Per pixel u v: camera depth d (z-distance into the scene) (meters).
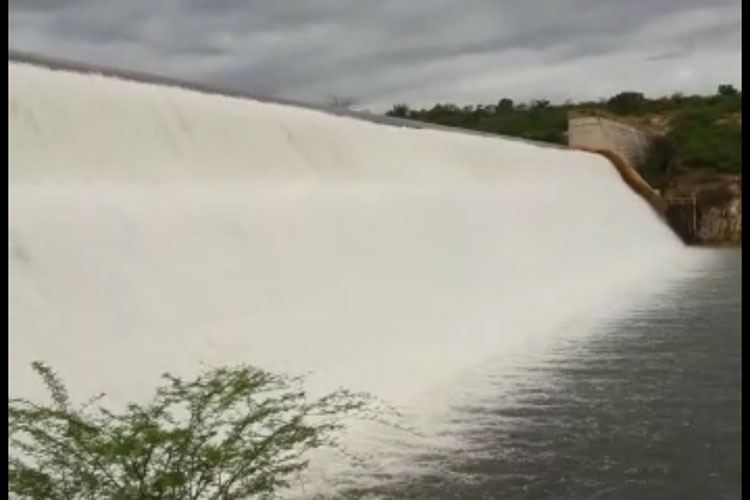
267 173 32.66
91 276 18.55
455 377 25.53
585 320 36.34
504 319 35.12
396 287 32.22
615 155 89.38
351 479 16.88
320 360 24.08
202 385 13.95
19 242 17.20
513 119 118.38
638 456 18.62
